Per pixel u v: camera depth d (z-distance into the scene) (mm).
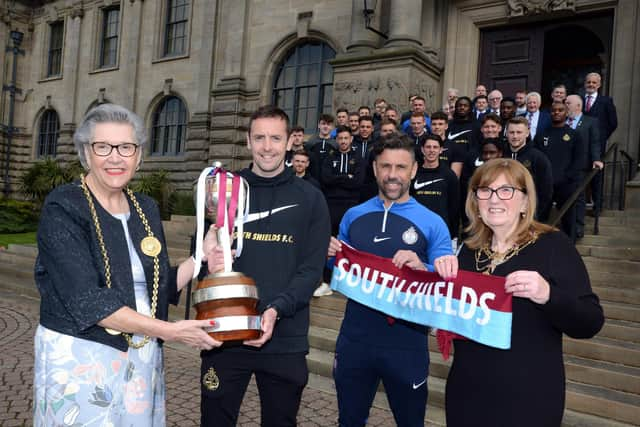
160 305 2082
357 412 2955
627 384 4043
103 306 1778
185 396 4508
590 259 5996
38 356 1917
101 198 2037
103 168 1941
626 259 6004
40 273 1942
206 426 2529
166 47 18734
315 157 7348
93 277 1839
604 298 5379
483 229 2293
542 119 7395
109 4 20516
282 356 2498
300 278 2496
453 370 2201
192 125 16625
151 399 2055
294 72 14789
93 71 20781
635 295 5168
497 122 6035
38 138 23344
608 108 7645
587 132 6664
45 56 23172
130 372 1986
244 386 2553
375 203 3178
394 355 2818
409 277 2652
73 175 17969
